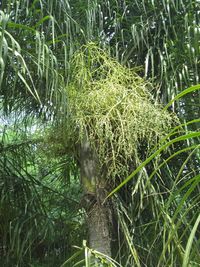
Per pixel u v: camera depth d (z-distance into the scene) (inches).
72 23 98.7
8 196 114.7
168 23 107.2
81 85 92.0
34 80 94.6
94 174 97.7
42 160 114.8
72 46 92.5
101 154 94.3
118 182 100.1
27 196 117.1
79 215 115.4
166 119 93.7
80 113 90.0
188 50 100.0
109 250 96.0
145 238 99.3
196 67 99.3
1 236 118.2
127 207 100.3
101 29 104.9
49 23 94.7
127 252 97.8
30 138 123.8
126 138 89.4
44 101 97.4
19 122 121.6
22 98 111.7
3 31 70.9
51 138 99.6
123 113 87.9
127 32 109.3
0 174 118.3
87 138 92.4
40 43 80.1
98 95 89.5
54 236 116.3
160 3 107.9
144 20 108.3
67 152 104.7
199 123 99.3
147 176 93.5
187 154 100.3
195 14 107.2
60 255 118.6
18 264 117.0
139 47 104.7
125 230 94.8
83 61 93.8
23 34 89.4
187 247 44.6
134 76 102.4
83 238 115.0
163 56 104.7
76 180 134.0
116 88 90.5
